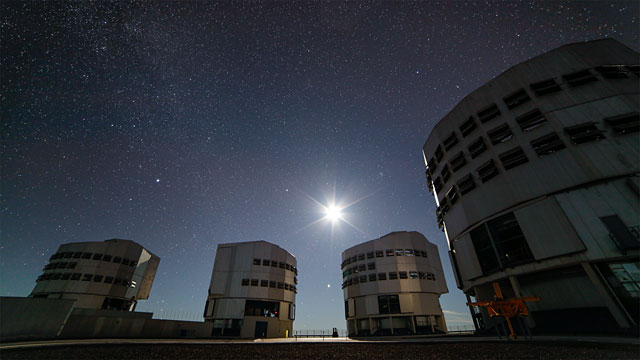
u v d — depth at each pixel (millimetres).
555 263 23062
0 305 23109
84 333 28609
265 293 52344
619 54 28500
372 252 61188
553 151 25969
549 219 24141
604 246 21172
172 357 15969
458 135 35125
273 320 51188
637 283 19672
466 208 31547
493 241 27625
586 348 14000
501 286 28328
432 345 19703
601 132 24141
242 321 48375
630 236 20375
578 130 25375
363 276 59688
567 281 23766
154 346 19578
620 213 21469
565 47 30062
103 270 56062
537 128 27625
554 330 21781
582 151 24484
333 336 45406
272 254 57750
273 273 55656
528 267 24625
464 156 33375
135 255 61531
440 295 58500
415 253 59094
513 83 31312
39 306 24250
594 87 26734
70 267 54750
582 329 20297
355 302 58906
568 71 28547
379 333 52938
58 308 24891
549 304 24344
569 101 27000
